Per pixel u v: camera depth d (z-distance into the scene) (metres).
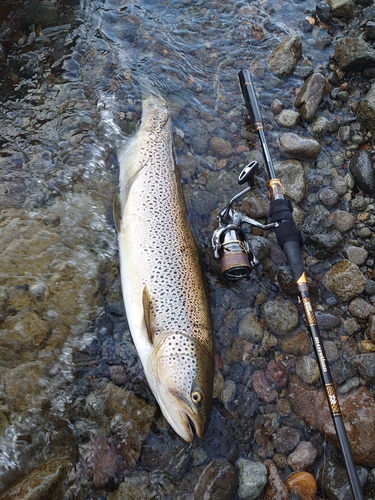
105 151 0.83
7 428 0.60
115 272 0.73
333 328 0.73
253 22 1.04
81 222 0.76
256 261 0.72
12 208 0.75
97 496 0.58
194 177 0.84
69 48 0.91
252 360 0.70
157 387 0.63
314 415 0.66
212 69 0.97
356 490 0.53
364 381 0.69
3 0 0.90
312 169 0.87
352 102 0.95
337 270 0.76
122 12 0.99
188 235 0.75
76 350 0.67
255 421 0.66
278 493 0.60
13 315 0.67
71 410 0.63
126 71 0.92
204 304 0.68
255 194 0.84
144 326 0.65
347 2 1.04
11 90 0.85
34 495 0.54
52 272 0.71
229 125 0.90
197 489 0.60
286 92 0.96
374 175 0.84
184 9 1.04
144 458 0.61
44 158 0.80
